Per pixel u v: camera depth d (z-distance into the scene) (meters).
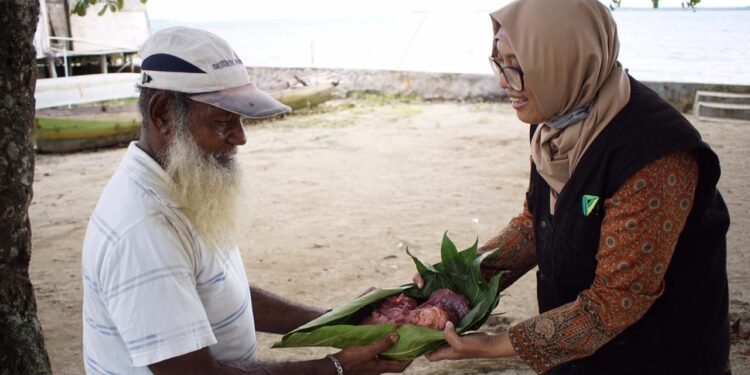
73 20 16.47
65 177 9.35
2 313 2.53
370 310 2.47
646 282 1.87
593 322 1.92
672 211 1.84
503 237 2.54
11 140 2.52
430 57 27.31
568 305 1.99
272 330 2.50
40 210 7.68
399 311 2.34
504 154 10.00
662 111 1.90
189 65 1.85
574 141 1.98
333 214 7.21
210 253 1.96
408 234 6.49
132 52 17.28
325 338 2.18
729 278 5.12
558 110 1.99
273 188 8.35
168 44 1.87
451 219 6.95
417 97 15.41
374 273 5.55
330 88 15.13
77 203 7.96
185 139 1.88
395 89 15.63
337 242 6.32
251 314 2.19
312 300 5.05
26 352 2.52
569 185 1.98
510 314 4.68
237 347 2.09
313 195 7.99
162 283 1.81
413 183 8.45
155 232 1.82
